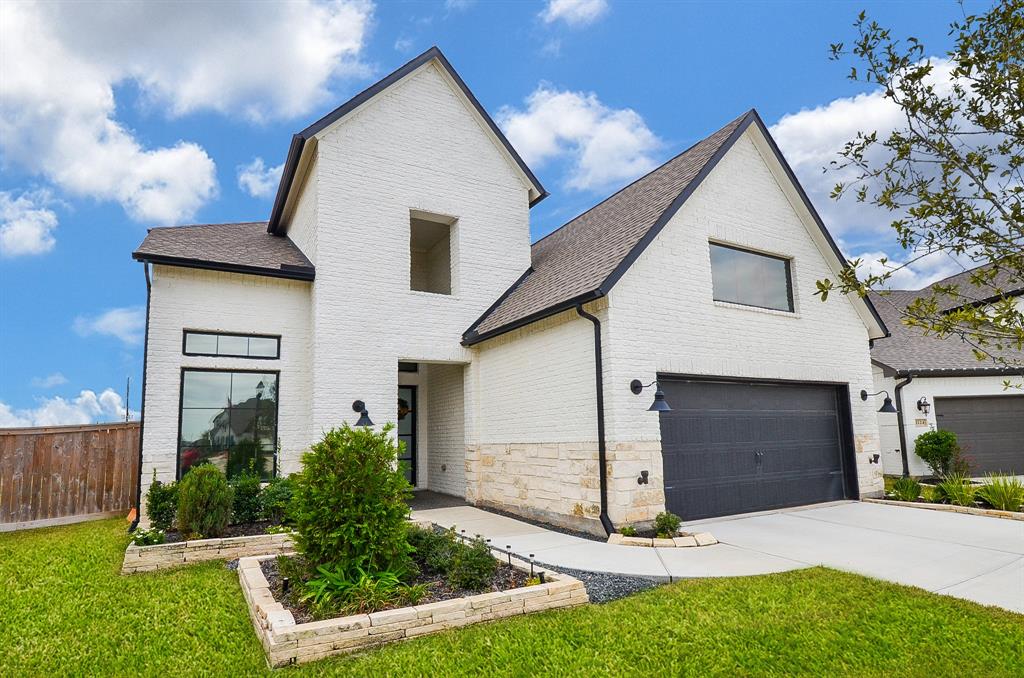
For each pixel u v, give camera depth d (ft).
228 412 35.22
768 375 34.91
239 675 13.47
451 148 42.47
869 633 15.01
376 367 37.45
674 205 31.63
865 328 41.29
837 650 14.11
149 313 33.63
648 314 30.17
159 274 34.22
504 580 18.98
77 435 35.32
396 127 40.52
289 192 41.98
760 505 33.83
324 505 18.15
